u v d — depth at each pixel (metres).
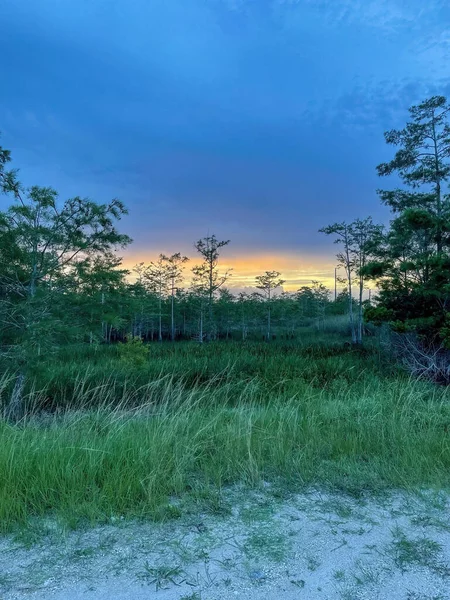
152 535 2.54
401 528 2.64
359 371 11.83
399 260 11.66
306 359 14.63
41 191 7.74
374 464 3.68
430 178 13.98
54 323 7.45
